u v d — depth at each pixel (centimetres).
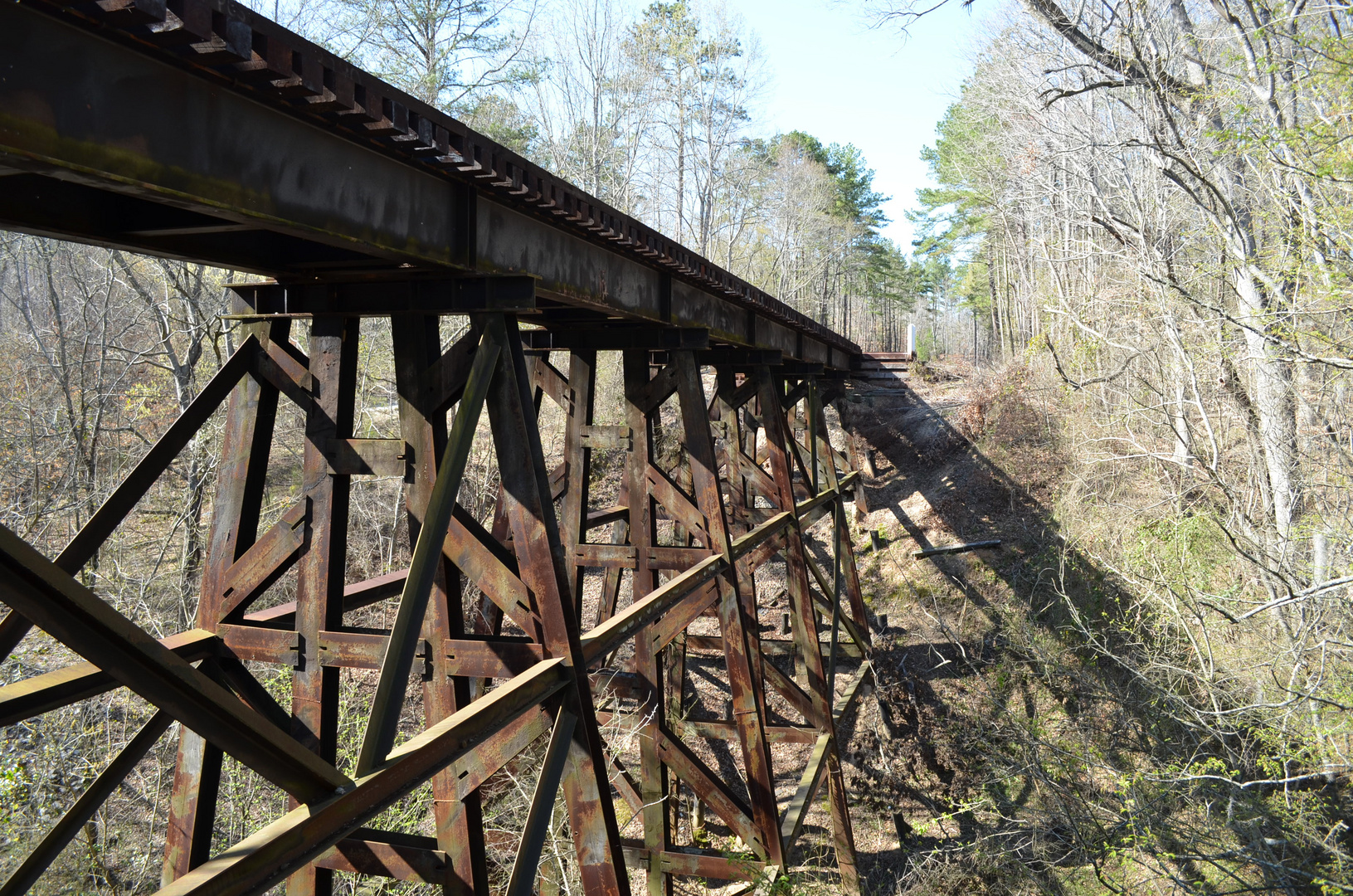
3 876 679
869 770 1255
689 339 633
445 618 382
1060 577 1364
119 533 1188
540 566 365
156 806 767
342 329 390
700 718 1334
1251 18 1040
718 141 3350
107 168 189
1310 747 873
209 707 220
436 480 329
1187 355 1125
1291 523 1023
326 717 383
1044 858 1030
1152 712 1155
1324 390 1009
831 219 4197
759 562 754
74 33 182
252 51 206
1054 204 1998
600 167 2620
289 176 249
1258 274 967
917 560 1588
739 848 1080
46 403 1266
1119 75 1154
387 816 744
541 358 673
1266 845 883
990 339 4219
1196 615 978
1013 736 1200
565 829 810
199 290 1341
